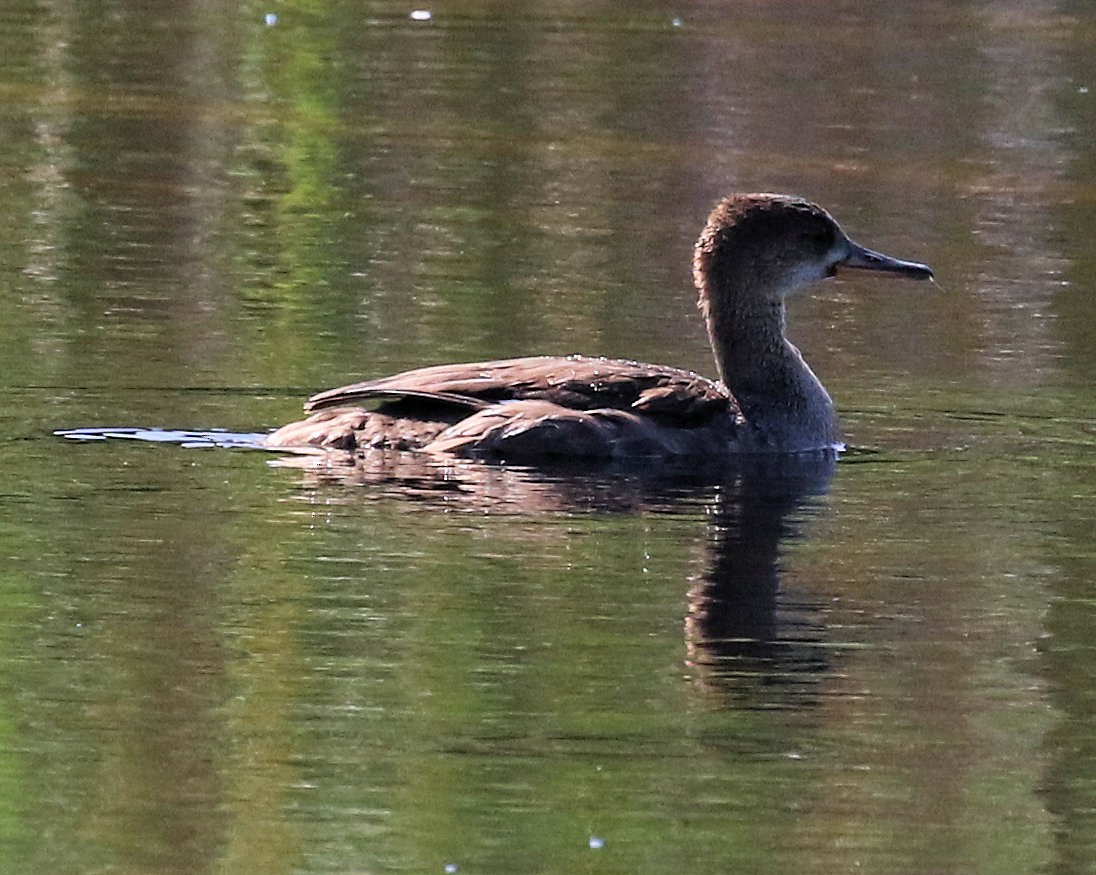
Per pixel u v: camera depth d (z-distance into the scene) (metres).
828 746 11.12
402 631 12.33
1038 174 24.64
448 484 14.74
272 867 9.81
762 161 24.84
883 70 28.95
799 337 18.78
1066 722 11.41
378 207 22.64
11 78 27.64
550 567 13.30
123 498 14.19
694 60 29.23
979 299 19.95
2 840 9.98
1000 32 30.98
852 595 12.98
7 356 17.20
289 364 17.28
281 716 11.25
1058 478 15.20
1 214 21.86
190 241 21.09
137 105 26.66
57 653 11.95
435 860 9.91
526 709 11.42
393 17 31.36
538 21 31.17
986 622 12.64
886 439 16.19
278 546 13.47
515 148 25.22
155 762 10.83
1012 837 10.27
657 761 10.93
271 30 30.50
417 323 18.62
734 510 14.45
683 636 12.32
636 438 15.41
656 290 19.89
